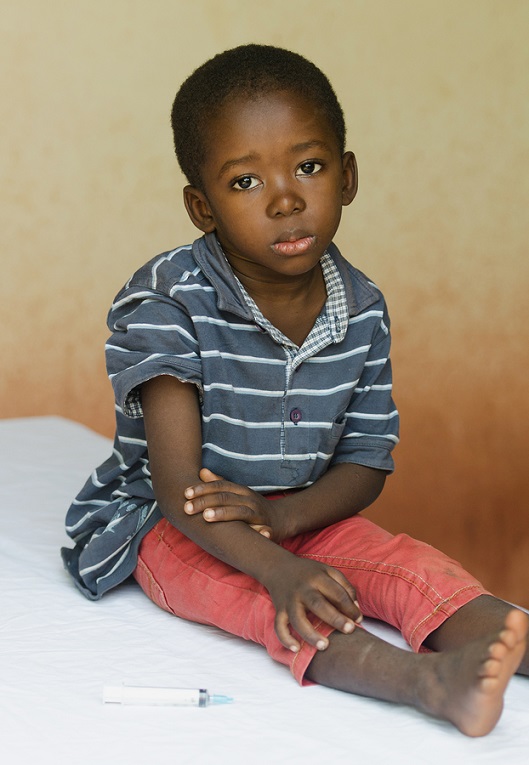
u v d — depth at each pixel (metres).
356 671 1.18
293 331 1.50
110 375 1.48
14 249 3.30
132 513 1.52
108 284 3.39
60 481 2.11
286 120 1.37
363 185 3.60
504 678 1.04
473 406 3.75
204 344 1.43
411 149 3.62
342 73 3.53
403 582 1.31
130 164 3.37
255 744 1.08
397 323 3.67
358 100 3.56
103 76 3.31
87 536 1.60
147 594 1.51
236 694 1.20
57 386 3.39
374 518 3.71
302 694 1.20
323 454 1.53
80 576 1.53
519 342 3.77
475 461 3.77
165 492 1.38
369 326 1.55
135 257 3.41
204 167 1.43
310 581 1.23
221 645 1.36
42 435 2.49
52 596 1.52
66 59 3.28
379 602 1.34
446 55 3.61
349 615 1.23
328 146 1.40
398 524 3.73
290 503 1.45
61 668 1.26
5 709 1.14
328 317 1.51
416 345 3.69
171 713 1.14
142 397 1.45
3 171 3.27
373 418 1.59
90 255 3.37
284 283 1.47
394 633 1.38
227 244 1.48
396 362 3.68
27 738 1.08
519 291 3.75
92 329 3.40
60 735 1.09
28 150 3.28
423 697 1.11
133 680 1.23
